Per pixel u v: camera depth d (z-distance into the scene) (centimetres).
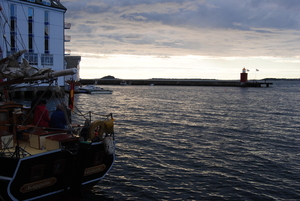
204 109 4219
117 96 7306
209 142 1945
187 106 4700
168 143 1892
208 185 1186
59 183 863
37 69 840
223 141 1983
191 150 1722
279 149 1777
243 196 1088
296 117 3362
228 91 11019
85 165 917
